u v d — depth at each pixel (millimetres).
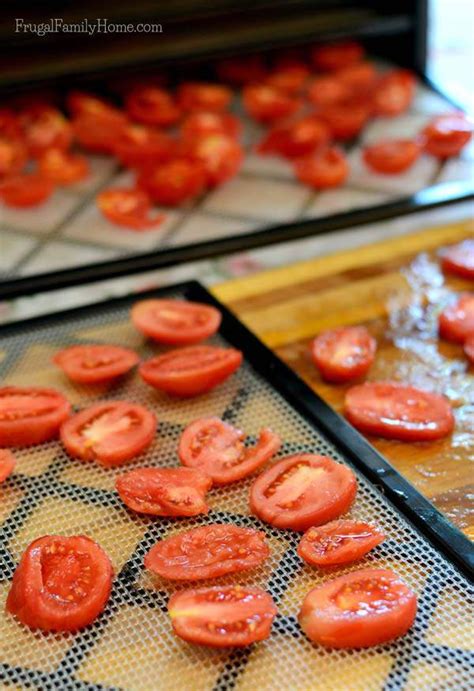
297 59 1312
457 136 1101
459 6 1641
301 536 701
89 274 892
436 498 728
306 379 821
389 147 1101
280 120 1209
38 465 753
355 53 1303
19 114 1190
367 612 644
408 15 1236
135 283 1020
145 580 683
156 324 842
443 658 641
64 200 1088
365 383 798
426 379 815
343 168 1078
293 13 1214
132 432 759
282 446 756
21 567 671
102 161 1153
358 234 1062
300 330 862
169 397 803
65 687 634
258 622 645
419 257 930
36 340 849
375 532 687
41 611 653
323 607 648
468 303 855
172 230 1033
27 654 649
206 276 1024
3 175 1096
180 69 1267
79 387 813
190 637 640
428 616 659
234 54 1166
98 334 854
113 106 1250
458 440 765
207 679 637
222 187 1097
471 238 946
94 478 744
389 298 890
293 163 1137
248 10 1175
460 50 1473
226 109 1253
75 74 1116
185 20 1151
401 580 660
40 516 722
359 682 633
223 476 729
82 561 678
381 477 722
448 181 1088
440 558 684
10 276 977
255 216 1049
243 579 680
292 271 917
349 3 1232
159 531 710
